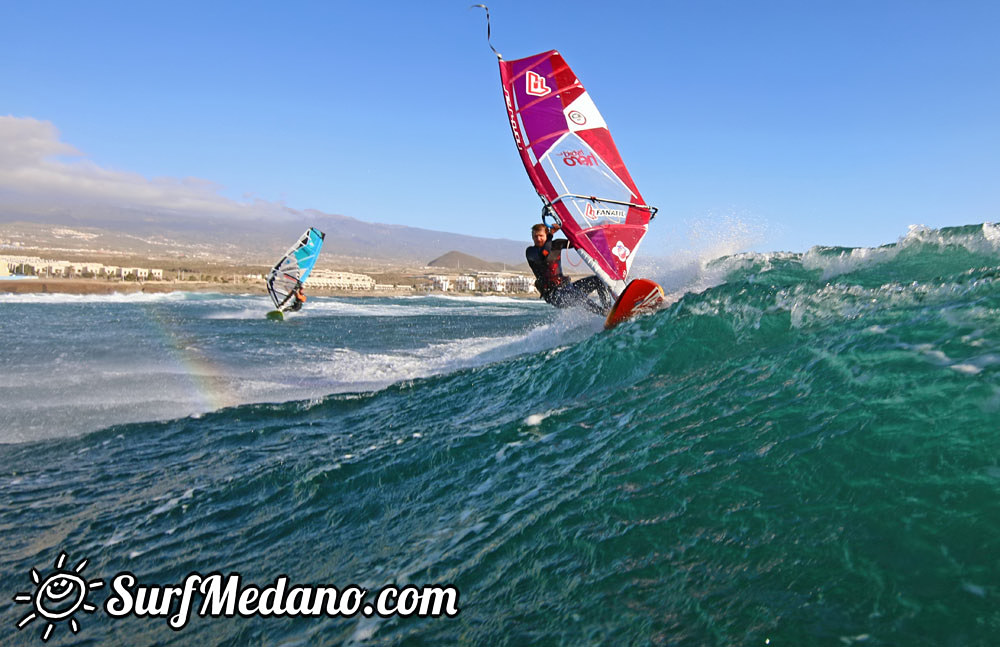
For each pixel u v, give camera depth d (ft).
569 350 24.89
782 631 7.18
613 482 12.07
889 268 22.57
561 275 34.91
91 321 76.54
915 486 8.72
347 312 126.72
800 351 14.55
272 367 37.68
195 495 17.03
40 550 14.34
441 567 11.01
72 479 18.93
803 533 8.71
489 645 8.50
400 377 32.37
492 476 14.97
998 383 9.71
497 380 25.45
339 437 21.54
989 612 6.59
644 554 9.43
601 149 33.09
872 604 7.20
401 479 16.20
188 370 36.32
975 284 14.16
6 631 11.29
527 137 32.83
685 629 7.67
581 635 8.13
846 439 10.32
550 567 9.91
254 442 21.99
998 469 8.38
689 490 10.71
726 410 13.48
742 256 30.66
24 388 30.32
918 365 11.34
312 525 14.48
